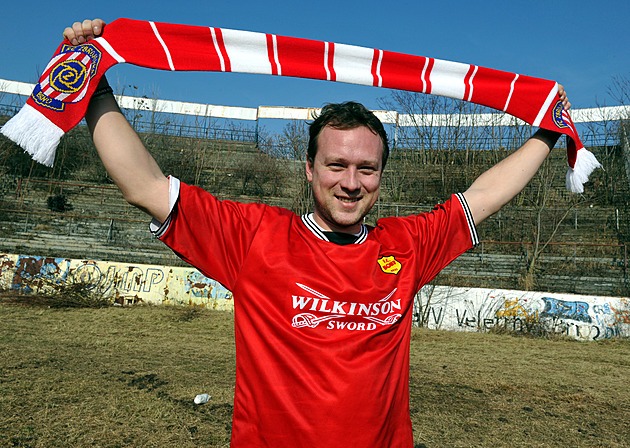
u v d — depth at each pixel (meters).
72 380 7.16
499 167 2.29
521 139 31.92
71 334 10.95
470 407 7.14
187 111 39.38
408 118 35.22
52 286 15.65
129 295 16.08
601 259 22.09
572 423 6.59
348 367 1.57
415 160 34.88
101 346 9.95
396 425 1.72
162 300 16.20
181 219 1.69
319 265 1.68
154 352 9.77
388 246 1.88
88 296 15.50
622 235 24.33
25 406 5.88
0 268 15.90
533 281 20.64
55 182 27.55
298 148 30.98
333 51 1.97
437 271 2.05
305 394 1.55
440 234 2.04
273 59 1.91
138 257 21.61
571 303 15.26
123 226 24.92
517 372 9.84
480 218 2.15
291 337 1.60
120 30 1.74
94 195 28.36
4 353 8.54
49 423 5.39
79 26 1.69
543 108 2.26
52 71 1.59
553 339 14.79
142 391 6.87
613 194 28.25
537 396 7.98
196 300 16.22
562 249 23.69
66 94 1.57
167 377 7.77
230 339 11.86
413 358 10.92
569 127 2.27
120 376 7.62
